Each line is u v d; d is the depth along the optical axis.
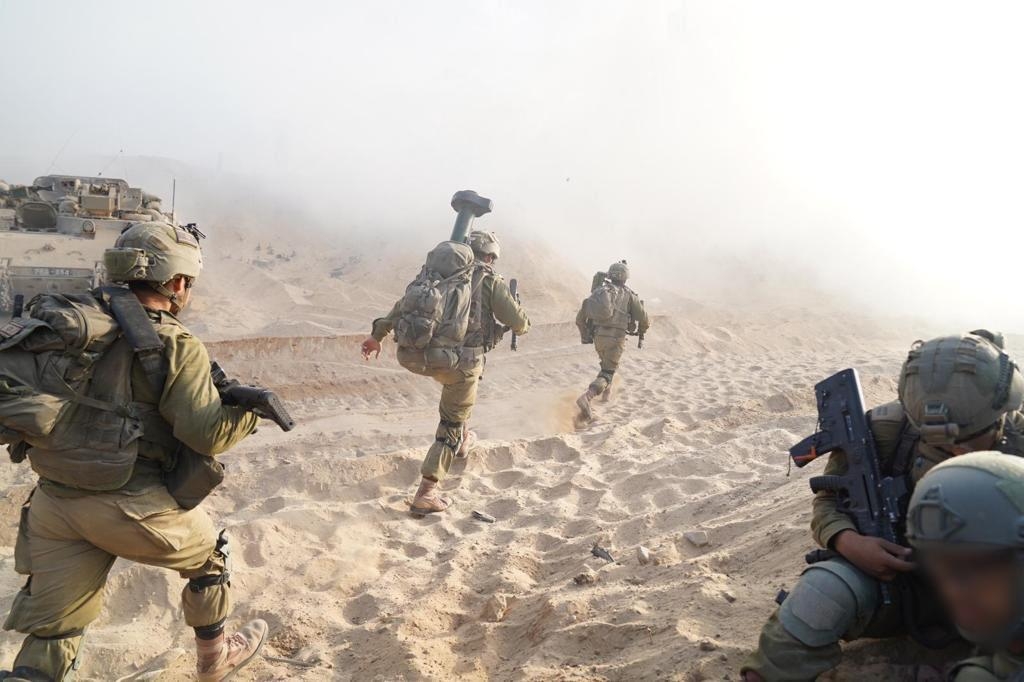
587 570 4.23
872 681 2.54
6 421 2.46
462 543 5.05
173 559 2.88
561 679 2.98
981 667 1.76
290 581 4.56
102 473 2.61
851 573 2.36
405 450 6.93
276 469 6.50
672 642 3.06
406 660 3.48
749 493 5.21
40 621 2.72
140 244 2.83
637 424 8.09
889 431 2.54
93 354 2.60
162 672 3.59
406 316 5.67
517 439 7.55
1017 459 1.57
